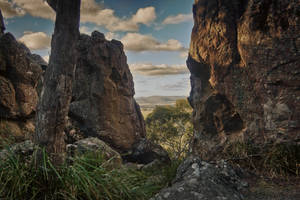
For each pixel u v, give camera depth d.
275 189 3.59
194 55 8.84
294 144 4.86
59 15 3.14
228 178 3.75
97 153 3.93
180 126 17.89
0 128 6.79
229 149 5.59
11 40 8.04
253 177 4.20
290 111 5.25
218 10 7.43
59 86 3.09
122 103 12.55
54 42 3.15
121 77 12.70
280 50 5.48
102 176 3.07
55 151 3.02
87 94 11.70
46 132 3.00
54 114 3.05
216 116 7.51
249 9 6.14
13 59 7.91
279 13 5.50
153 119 23.02
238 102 6.71
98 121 11.30
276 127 5.43
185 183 3.26
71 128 10.91
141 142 12.20
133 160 11.66
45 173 2.69
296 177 4.04
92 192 2.74
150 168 6.74
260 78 5.95
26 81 8.28
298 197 3.23
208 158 7.00
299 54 5.19
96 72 11.84
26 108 7.98
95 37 12.34
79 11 3.30
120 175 3.31
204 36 8.12
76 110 11.34
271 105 5.63
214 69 7.61
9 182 2.57
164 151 12.05
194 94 8.95
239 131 6.82
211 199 2.93
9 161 2.68
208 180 3.35
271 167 4.38
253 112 6.18
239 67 6.82
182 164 4.15
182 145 16.03
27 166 2.78
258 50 5.95
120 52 13.05
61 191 2.59
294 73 5.25
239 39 6.68
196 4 9.00
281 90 5.48
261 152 5.05
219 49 7.40
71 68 3.23
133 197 3.14
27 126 7.83
